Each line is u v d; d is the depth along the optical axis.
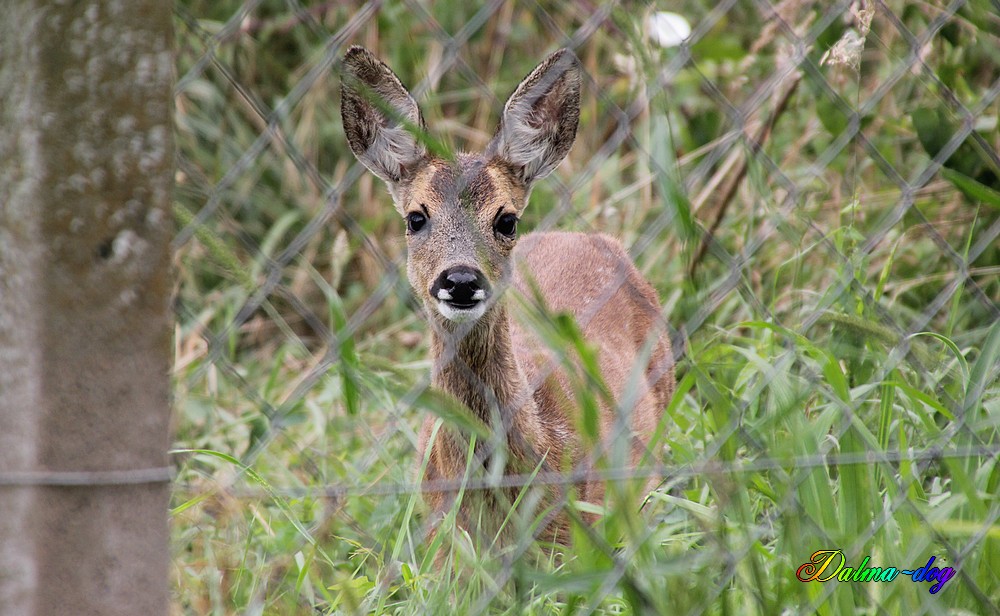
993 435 6.81
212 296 11.02
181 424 9.03
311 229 5.04
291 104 4.99
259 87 12.79
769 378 6.14
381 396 7.96
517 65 13.80
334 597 6.52
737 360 9.31
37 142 4.16
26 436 4.23
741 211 11.48
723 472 5.62
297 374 11.12
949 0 10.37
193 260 10.53
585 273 10.34
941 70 10.12
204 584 5.96
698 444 8.08
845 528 6.00
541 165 9.27
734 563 5.50
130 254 4.30
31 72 4.14
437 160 8.99
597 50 13.19
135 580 4.38
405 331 11.77
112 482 4.31
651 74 5.80
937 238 7.20
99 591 4.34
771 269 10.49
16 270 4.21
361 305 11.96
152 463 4.41
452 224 8.59
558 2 12.93
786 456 5.86
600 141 12.78
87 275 4.26
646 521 6.28
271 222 12.60
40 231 4.19
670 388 10.83
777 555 5.94
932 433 6.66
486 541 7.35
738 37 13.74
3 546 4.24
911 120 10.95
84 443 4.30
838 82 10.78
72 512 4.29
